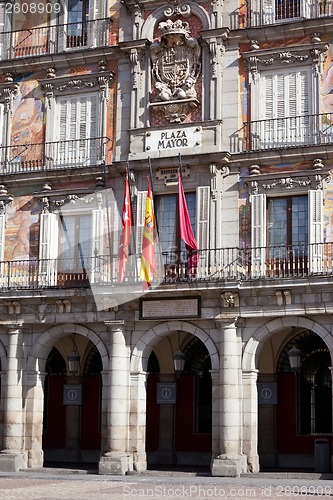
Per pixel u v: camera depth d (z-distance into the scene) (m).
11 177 34.75
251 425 29.70
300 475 28.61
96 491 23.97
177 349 34.81
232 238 31.58
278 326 29.77
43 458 34.22
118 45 34.00
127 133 33.59
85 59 34.78
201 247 31.69
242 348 30.14
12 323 32.84
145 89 33.59
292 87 31.83
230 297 29.73
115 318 31.50
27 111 35.56
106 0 35.09
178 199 32.12
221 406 29.72
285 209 31.36
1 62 35.72
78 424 36.22
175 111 32.97
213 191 31.81
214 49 32.62
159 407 35.22
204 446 34.34
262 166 31.69
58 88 35.09
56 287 32.09
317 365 33.44
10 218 34.97
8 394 32.50
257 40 32.44
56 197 34.34
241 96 32.34
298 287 29.09
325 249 30.30
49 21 36.12
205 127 32.28
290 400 33.47
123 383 31.17
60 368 37.03
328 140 30.88
